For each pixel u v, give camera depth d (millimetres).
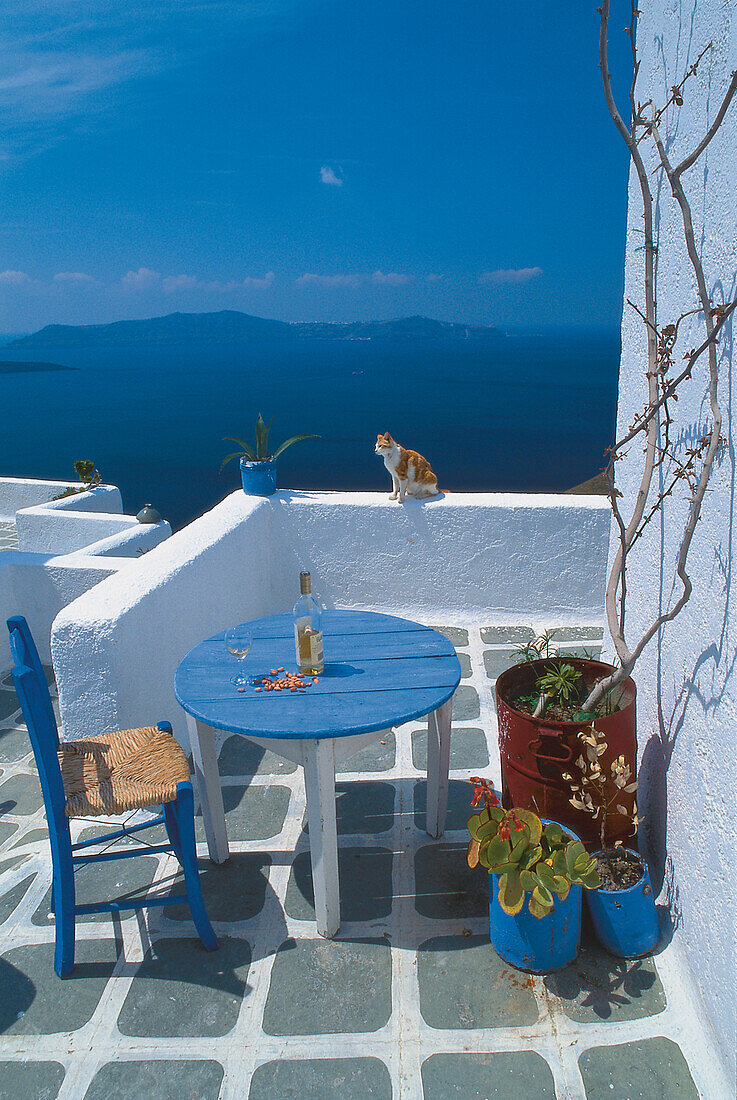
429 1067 2088
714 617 2164
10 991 2400
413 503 5039
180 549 4039
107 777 2467
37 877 2928
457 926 2594
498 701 2705
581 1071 2055
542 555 5027
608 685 2600
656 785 2678
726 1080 1993
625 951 2389
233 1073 2098
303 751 2365
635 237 2889
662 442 2611
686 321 2391
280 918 2660
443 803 3004
